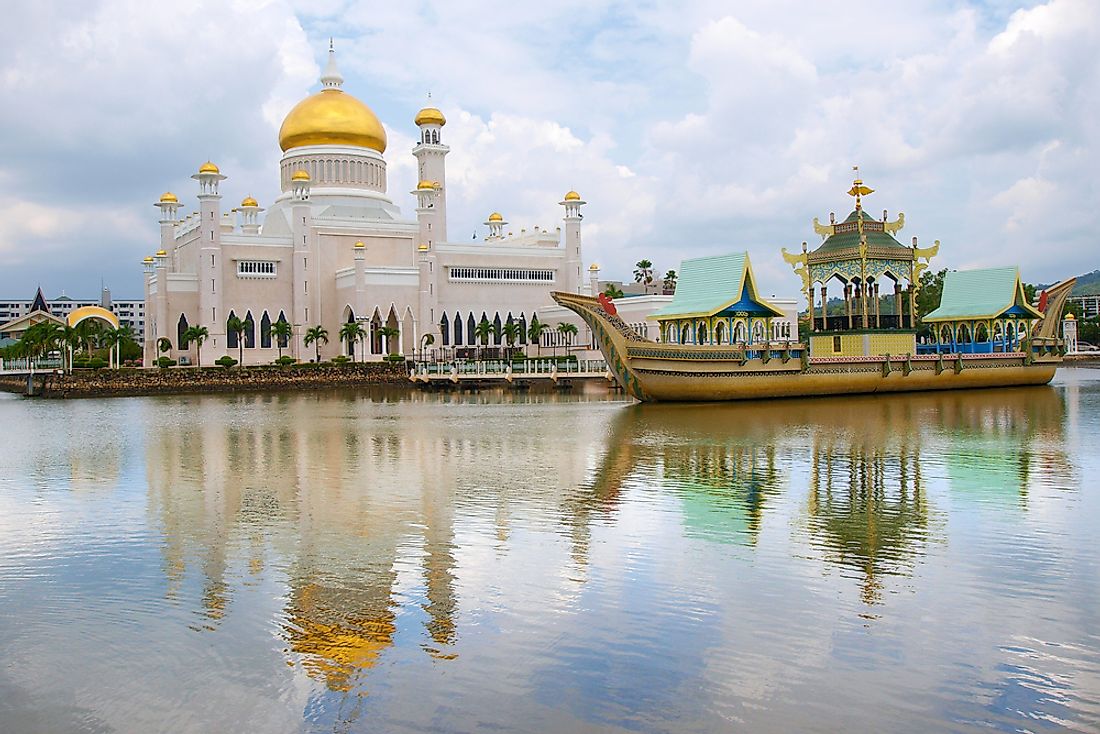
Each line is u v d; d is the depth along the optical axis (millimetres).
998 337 85688
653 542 21828
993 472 31406
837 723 12477
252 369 106625
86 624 16750
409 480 32031
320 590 18516
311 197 131250
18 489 31672
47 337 104812
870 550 20828
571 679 13953
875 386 71562
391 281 124312
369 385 110688
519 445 41875
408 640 15656
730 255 66750
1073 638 15289
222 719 12953
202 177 115875
